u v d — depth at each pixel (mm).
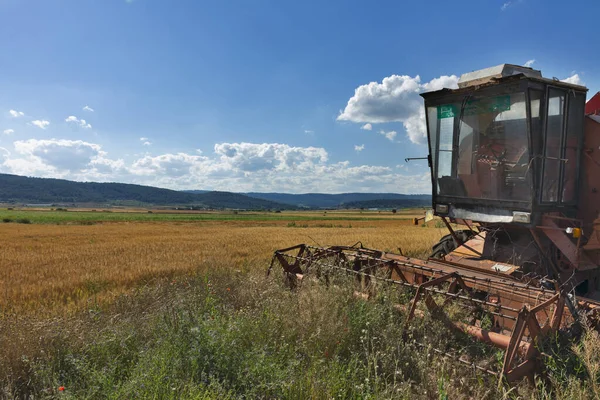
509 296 5234
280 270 7258
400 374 4113
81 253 16203
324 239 22359
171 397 3438
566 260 6848
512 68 6949
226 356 4105
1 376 4133
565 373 3994
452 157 7453
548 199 6473
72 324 5277
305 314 5203
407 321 4797
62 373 4141
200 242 21250
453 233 8000
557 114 6496
